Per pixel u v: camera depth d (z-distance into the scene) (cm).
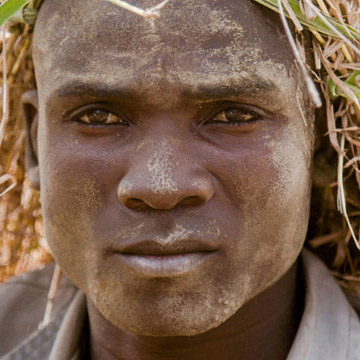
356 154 168
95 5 146
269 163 146
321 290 167
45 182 155
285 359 166
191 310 143
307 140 155
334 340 162
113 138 148
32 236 205
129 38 143
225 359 161
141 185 139
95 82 144
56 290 201
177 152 142
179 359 161
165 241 140
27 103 177
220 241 143
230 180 145
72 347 175
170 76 141
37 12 159
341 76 157
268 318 163
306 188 156
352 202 176
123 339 165
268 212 147
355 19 155
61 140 151
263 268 149
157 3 143
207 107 144
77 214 150
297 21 143
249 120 146
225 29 143
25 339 200
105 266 147
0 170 198
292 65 149
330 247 184
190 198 141
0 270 207
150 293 144
